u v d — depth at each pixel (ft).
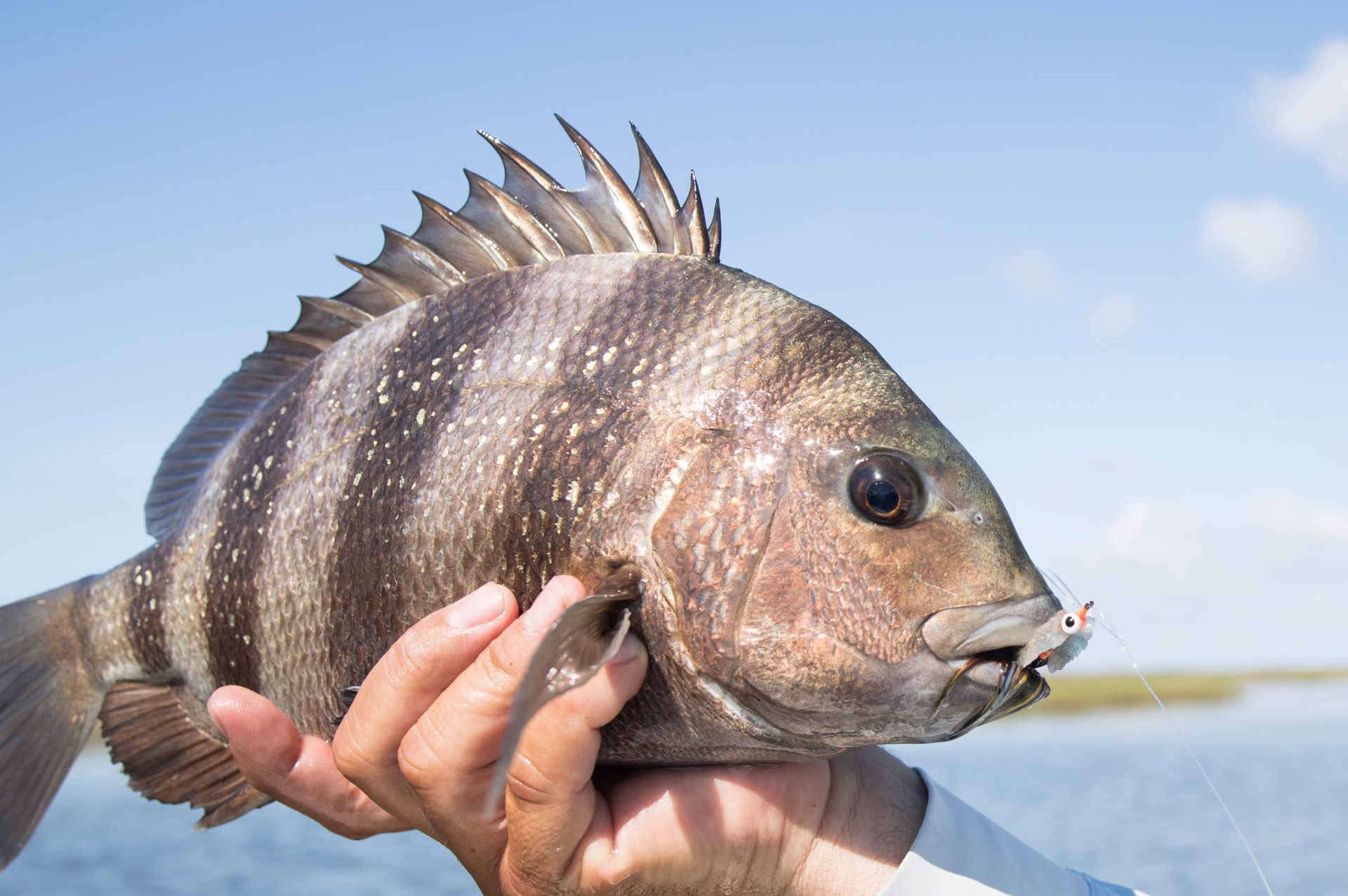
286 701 1.84
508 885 1.60
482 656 1.54
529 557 1.64
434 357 1.77
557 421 1.65
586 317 1.69
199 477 2.02
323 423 1.84
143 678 2.05
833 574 1.58
